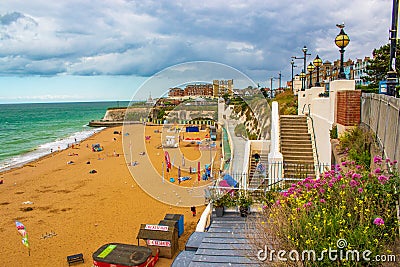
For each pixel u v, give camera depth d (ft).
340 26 31.14
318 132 34.47
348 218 12.16
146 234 34.37
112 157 96.43
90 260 34.45
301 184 15.72
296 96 69.26
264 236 12.82
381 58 47.26
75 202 54.08
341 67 31.19
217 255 16.96
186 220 43.34
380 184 13.66
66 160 94.73
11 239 40.29
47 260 34.71
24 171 81.46
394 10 22.08
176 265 19.36
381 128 19.88
